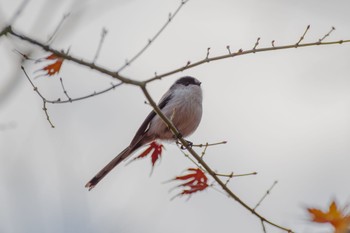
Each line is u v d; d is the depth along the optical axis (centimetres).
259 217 780
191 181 807
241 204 793
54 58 709
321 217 555
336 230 545
